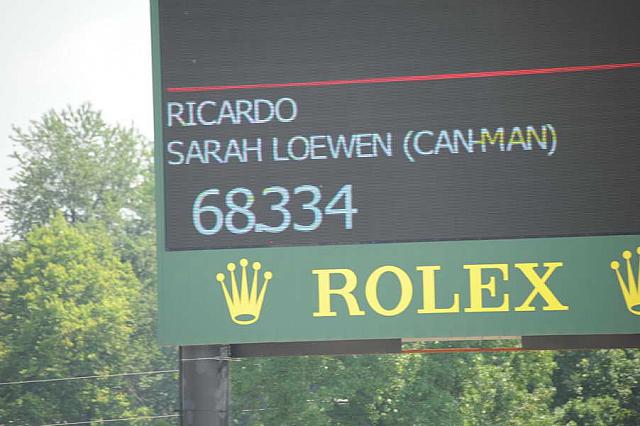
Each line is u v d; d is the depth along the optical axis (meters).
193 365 36.69
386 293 35.81
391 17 36.09
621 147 35.50
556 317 35.50
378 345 37.47
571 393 114.94
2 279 154.88
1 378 137.50
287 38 36.25
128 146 169.12
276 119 36.12
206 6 36.41
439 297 35.72
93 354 140.38
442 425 99.69
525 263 35.59
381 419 102.81
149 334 149.88
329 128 36.06
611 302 35.44
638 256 35.34
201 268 35.97
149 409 143.62
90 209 163.62
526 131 35.72
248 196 36.09
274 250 35.97
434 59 35.97
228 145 36.19
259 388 98.25
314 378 99.00
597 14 35.72
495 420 103.75
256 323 35.88
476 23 35.94
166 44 36.41
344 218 35.91
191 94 36.31
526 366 106.50
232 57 36.34
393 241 35.84
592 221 35.50
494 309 35.62
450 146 35.84
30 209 162.00
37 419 134.88
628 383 113.12
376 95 36.00
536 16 35.84
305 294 35.88
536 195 35.62
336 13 36.19
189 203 36.12
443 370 101.75
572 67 35.69
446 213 35.78
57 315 139.62
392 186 35.91
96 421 136.75
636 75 35.56
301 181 36.03
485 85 35.84
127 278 151.75
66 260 145.88
